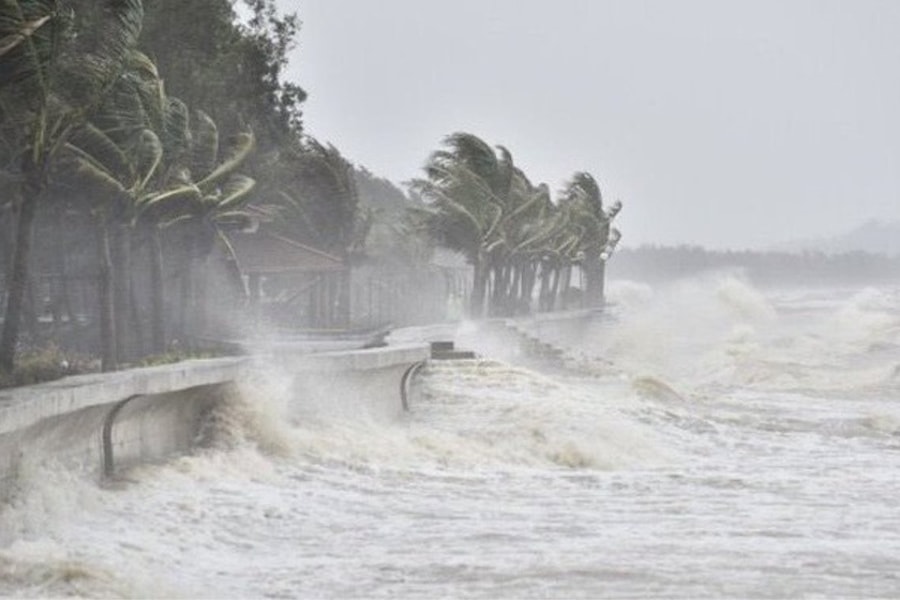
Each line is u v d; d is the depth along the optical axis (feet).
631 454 251.19
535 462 240.12
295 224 553.23
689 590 137.80
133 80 287.07
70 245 362.33
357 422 250.37
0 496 153.07
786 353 580.71
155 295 340.39
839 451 268.00
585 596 135.54
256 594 135.95
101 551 145.18
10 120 239.09
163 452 202.39
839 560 152.46
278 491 191.11
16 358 263.49
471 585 140.36
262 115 584.81
